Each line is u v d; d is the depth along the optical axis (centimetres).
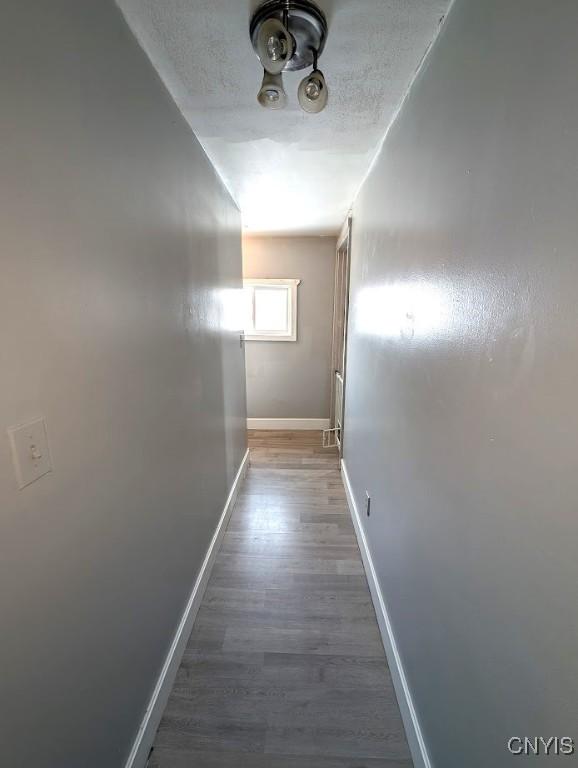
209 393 191
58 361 71
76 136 76
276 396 428
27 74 62
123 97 96
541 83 54
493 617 68
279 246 391
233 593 180
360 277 232
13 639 62
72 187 75
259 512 254
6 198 58
